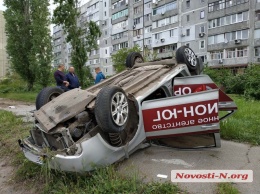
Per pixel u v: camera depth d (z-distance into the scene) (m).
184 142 4.65
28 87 25.31
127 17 47.88
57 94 4.78
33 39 22.25
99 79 9.19
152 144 4.60
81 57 18.05
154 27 42.19
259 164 4.02
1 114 8.83
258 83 17.22
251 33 30.42
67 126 3.74
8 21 23.97
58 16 17.34
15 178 4.21
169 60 5.52
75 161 3.42
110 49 55.00
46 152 3.55
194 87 4.77
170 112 4.20
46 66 22.56
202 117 4.12
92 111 3.85
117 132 3.65
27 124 7.41
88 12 59.44
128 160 4.24
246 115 7.80
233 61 32.66
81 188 3.50
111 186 3.30
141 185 3.34
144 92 4.36
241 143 5.15
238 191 3.21
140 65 5.93
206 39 35.47
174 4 38.44
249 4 30.14
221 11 33.03
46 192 3.61
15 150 5.27
